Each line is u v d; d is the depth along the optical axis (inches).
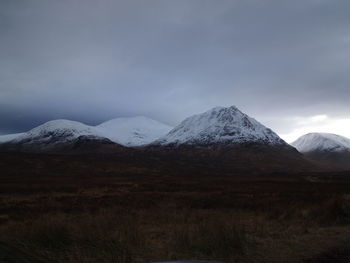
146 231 655.8
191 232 559.5
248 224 770.2
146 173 4414.4
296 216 880.9
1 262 274.5
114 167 4729.3
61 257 423.5
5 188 1905.8
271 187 2049.7
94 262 414.9
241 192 1708.9
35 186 2079.2
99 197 1448.1
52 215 895.7
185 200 1331.2
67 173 3966.5
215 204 1211.9
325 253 516.7
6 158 4672.7
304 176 4104.3
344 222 790.5
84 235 498.9
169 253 486.3
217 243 498.0
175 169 5438.0
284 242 580.1
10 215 944.3
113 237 493.7
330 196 1366.9
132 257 450.9
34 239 482.0
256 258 485.7
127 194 1619.1
